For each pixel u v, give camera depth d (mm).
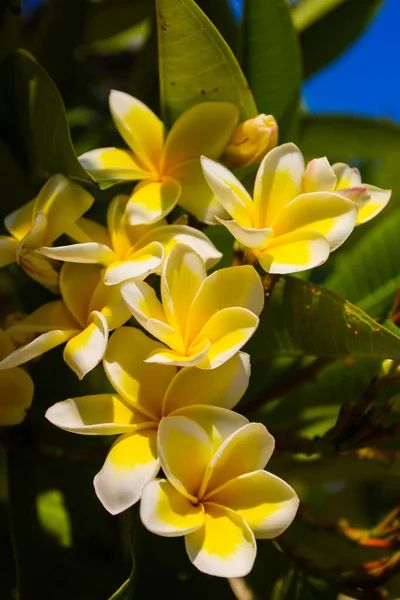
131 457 614
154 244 651
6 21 861
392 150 908
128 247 670
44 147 752
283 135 825
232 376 631
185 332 637
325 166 681
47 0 912
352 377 768
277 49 812
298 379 742
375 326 659
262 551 746
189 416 621
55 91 725
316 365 740
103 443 744
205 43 716
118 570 713
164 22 707
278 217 671
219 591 715
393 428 699
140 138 709
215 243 769
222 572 590
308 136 901
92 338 635
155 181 703
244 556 596
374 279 760
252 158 718
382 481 769
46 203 666
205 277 644
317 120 891
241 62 814
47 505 731
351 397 768
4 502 780
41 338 637
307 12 958
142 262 646
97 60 1079
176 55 722
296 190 680
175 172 708
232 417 621
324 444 713
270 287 696
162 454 604
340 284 763
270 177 678
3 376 678
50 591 700
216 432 619
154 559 716
